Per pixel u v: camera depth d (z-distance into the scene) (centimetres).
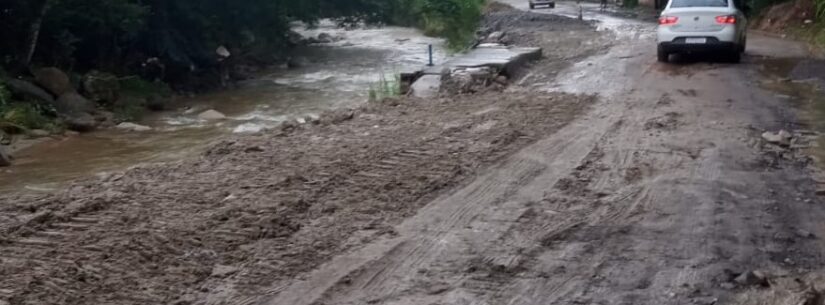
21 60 1905
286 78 2498
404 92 1744
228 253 681
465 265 657
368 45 3434
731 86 1639
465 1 3434
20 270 644
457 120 1300
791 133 1199
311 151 1081
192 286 615
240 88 2305
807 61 2058
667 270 646
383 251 687
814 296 588
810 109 1398
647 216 785
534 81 1805
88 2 1955
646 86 1652
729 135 1171
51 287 609
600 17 4459
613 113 1352
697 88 1614
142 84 2033
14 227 753
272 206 805
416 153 1055
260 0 2606
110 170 1257
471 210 805
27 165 1307
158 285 616
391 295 600
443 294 603
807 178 939
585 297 596
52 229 750
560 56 2297
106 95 1889
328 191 872
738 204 827
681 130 1206
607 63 2075
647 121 1273
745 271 639
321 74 2570
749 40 2711
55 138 1542
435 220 772
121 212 799
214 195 859
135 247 692
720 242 711
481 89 1672
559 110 1380
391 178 924
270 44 2861
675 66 1966
